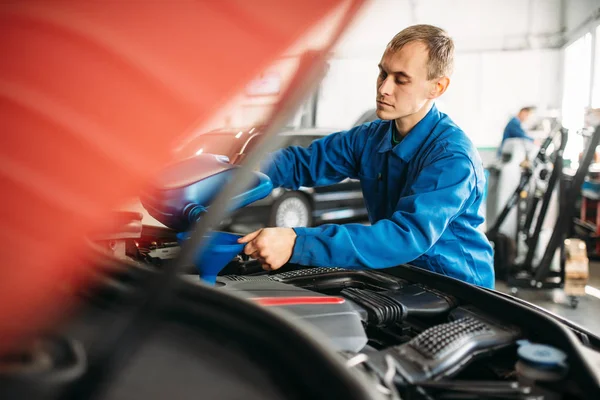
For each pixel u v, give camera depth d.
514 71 6.36
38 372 0.50
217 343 0.58
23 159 0.45
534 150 4.04
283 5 0.52
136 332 0.48
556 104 6.26
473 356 0.84
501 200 4.12
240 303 0.62
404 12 6.66
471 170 1.27
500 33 6.37
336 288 1.21
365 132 1.59
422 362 0.78
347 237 1.05
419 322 1.03
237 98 0.54
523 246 3.79
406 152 1.41
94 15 0.49
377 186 1.57
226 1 0.52
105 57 0.48
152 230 1.37
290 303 0.90
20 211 0.45
